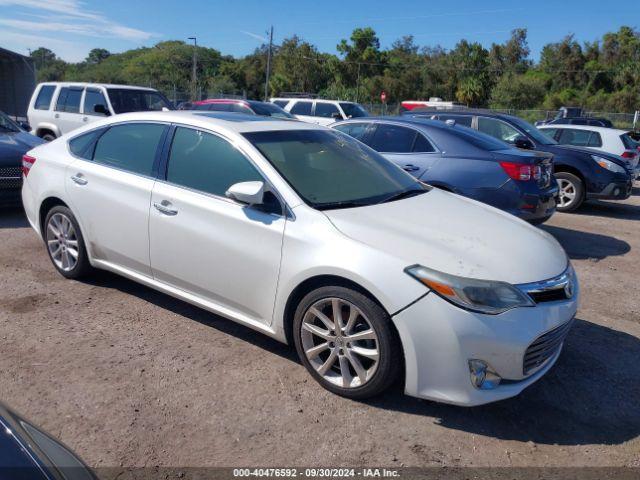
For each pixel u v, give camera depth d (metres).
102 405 3.17
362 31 69.75
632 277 6.10
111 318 4.30
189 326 4.22
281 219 3.48
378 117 7.68
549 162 6.84
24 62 20.73
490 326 2.92
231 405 3.23
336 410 3.22
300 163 3.87
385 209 3.67
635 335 4.49
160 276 4.18
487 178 6.54
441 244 3.23
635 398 3.52
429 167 6.80
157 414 3.12
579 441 3.05
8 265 5.39
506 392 3.02
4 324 4.12
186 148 4.09
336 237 3.26
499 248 3.31
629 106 59.72
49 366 3.56
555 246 3.69
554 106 58.81
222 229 3.70
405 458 2.85
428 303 2.95
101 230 4.49
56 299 4.61
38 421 3.01
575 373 3.79
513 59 81.19
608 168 9.62
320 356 3.47
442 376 2.98
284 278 3.42
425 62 79.44
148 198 4.12
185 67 78.12
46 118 13.47
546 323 3.06
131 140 4.45
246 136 3.90
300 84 70.75
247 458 2.80
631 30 72.88
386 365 3.10
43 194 4.94
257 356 3.80
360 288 3.16
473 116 10.45
